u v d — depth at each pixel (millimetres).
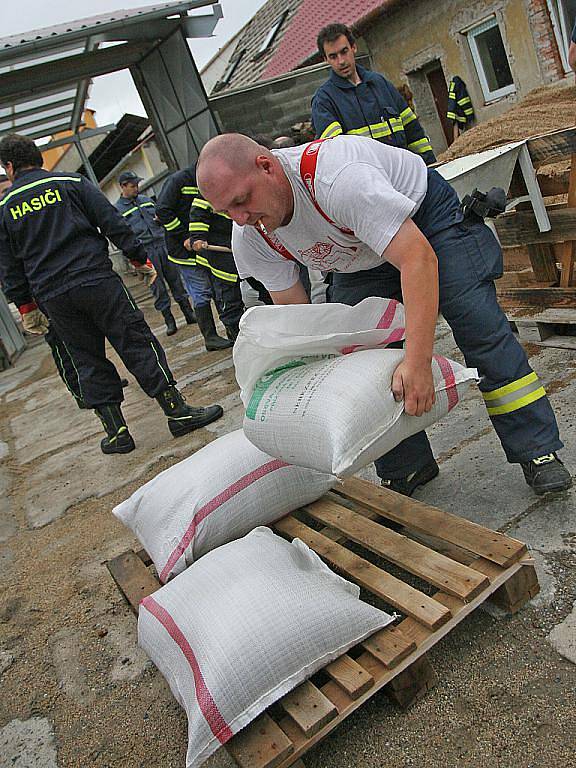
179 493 2371
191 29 8039
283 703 1644
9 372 10328
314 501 2541
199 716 1585
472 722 1646
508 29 9344
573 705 1603
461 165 3211
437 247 2100
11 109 8477
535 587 1923
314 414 1836
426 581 2043
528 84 9461
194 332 7680
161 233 7684
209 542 2334
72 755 1995
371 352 1963
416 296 1729
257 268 2283
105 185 24094
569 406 2834
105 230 3963
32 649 2580
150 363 4176
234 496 2352
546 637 1800
